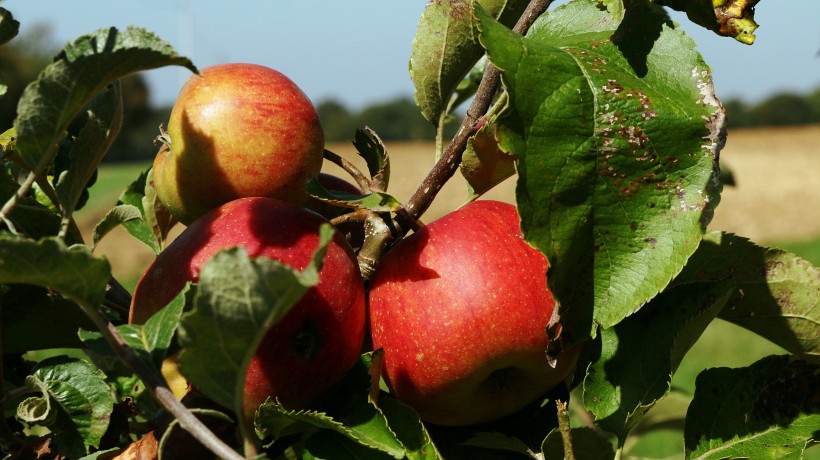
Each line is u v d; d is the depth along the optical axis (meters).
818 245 6.18
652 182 0.50
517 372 0.54
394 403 0.52
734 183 0.91
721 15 0.51
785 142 15.84
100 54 0.46
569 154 0.50
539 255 0.53
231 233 0.52
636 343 0.55
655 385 0.55
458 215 0.54
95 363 0.59
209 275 0.43
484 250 0.53
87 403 0.50
